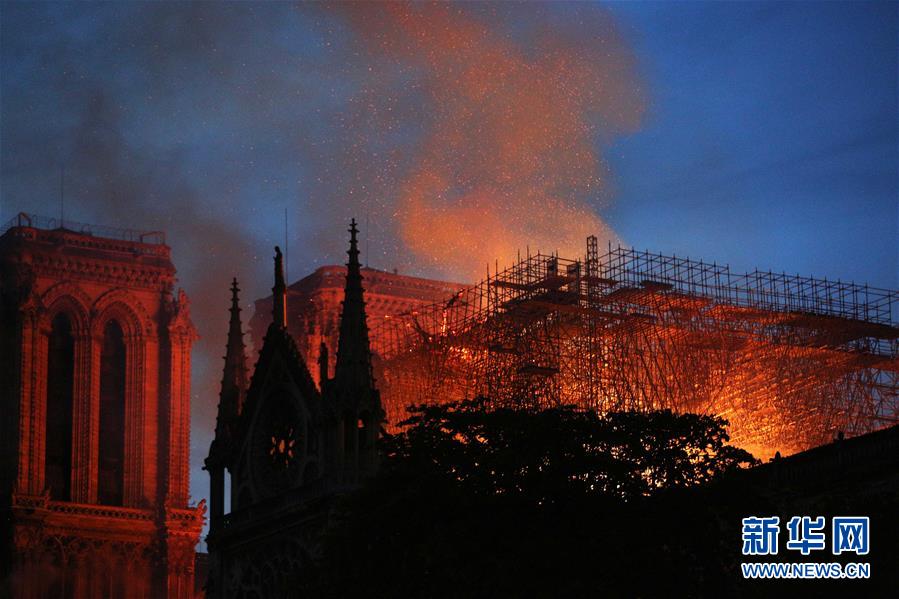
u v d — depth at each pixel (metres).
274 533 161.25
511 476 117.44
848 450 117.06
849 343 199.88
